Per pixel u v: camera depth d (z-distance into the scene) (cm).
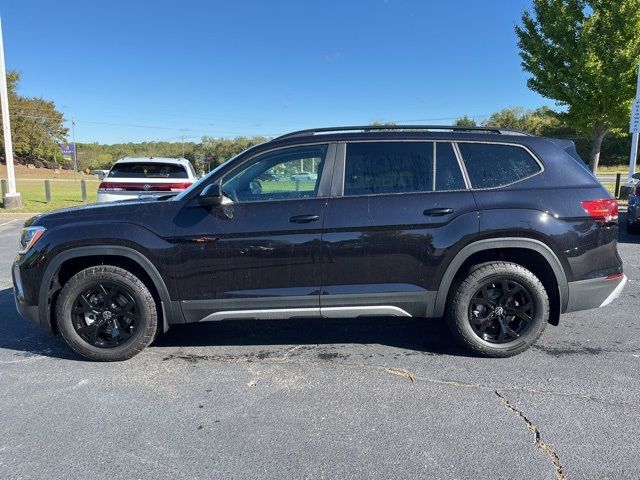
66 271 402
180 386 355
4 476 253
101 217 384
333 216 376
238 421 306
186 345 436
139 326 391
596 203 386
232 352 420
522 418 306
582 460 263
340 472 255
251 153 391
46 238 380
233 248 375
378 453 271
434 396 336
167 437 289
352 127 414
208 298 384
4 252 872
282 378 368
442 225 378
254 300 383
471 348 398
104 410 321
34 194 2320
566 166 395
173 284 381
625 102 1622
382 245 378
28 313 390
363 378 366
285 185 388
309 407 323
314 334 462
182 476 253
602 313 510
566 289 388
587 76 1608
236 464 262
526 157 396
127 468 260
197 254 376
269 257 377
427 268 382
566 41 1656
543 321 390
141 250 375
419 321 496
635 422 300
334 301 385
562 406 321
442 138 395
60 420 308
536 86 1803
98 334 394
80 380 365
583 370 375
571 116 1802
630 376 364
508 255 402
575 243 381
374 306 388
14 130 6888
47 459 268
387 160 390
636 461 262
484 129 413
